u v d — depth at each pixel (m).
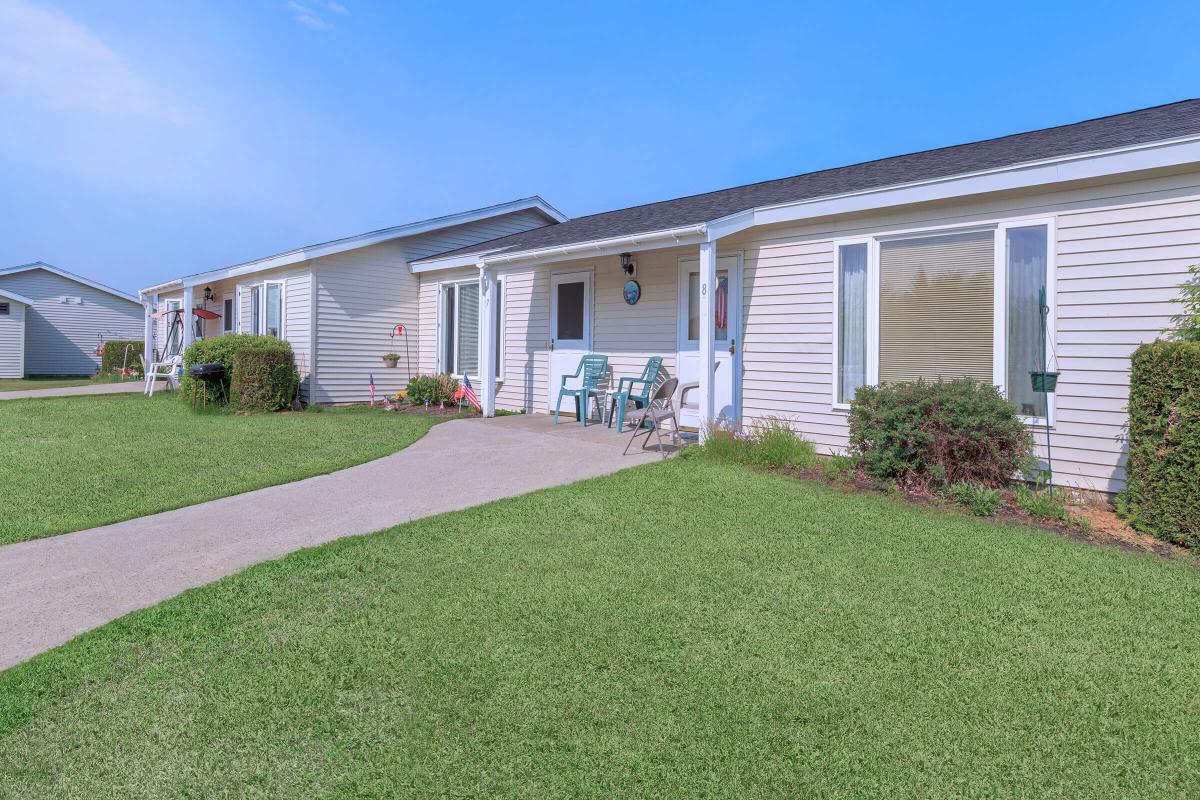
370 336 13.22
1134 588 3.77
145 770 2.29
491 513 5.14
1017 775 2.26
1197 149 5.02
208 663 2.96
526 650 3.04
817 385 7.41
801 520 4.96
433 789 2.20
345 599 3.60
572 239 9.73
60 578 4.00
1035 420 6.02
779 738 2.44
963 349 6.43
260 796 2.18
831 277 7.26
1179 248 5.33
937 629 3.25
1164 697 2.69
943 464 5.67
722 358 8.35
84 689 2.77
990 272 6.26
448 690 2.74
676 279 9.08
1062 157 5.60
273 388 11.77
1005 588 3.75
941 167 7.12
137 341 24.05
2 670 2.92
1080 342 5.79
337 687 2.77
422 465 7.06
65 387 17.70
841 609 3.46
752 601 3.55
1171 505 4.66
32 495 5.91
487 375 10.98
